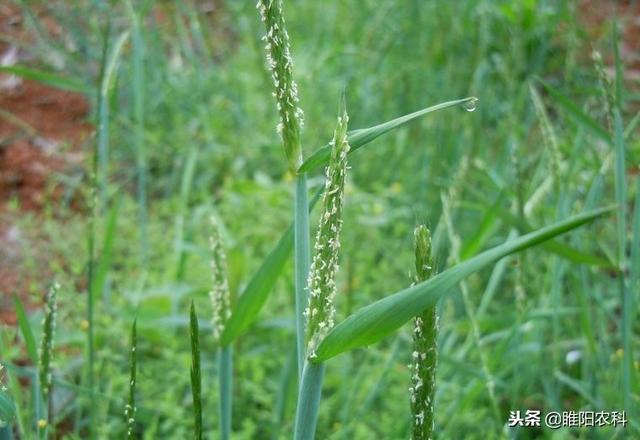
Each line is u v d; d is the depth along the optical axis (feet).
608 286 11.68
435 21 16.71
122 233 13.20
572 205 10.17
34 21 13.73
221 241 6.61
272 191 13.57
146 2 11.67
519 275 8.46
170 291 11.09
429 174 13.44
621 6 21.29
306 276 5.48
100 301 11.83
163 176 15.30
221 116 16.14
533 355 10.43
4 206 14.33
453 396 10.16
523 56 15.61
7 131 16.06
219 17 19.80
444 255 12.14
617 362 9.95
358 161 15.21
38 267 12.69
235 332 6.68
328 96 16.14
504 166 12.91
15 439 8.39
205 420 10.02
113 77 8.30
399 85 15.64
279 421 9.05
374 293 12.24
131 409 5.29
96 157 7.76
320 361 5.16
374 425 9.80
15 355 9.79
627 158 7.80
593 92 12.14
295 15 18.78
